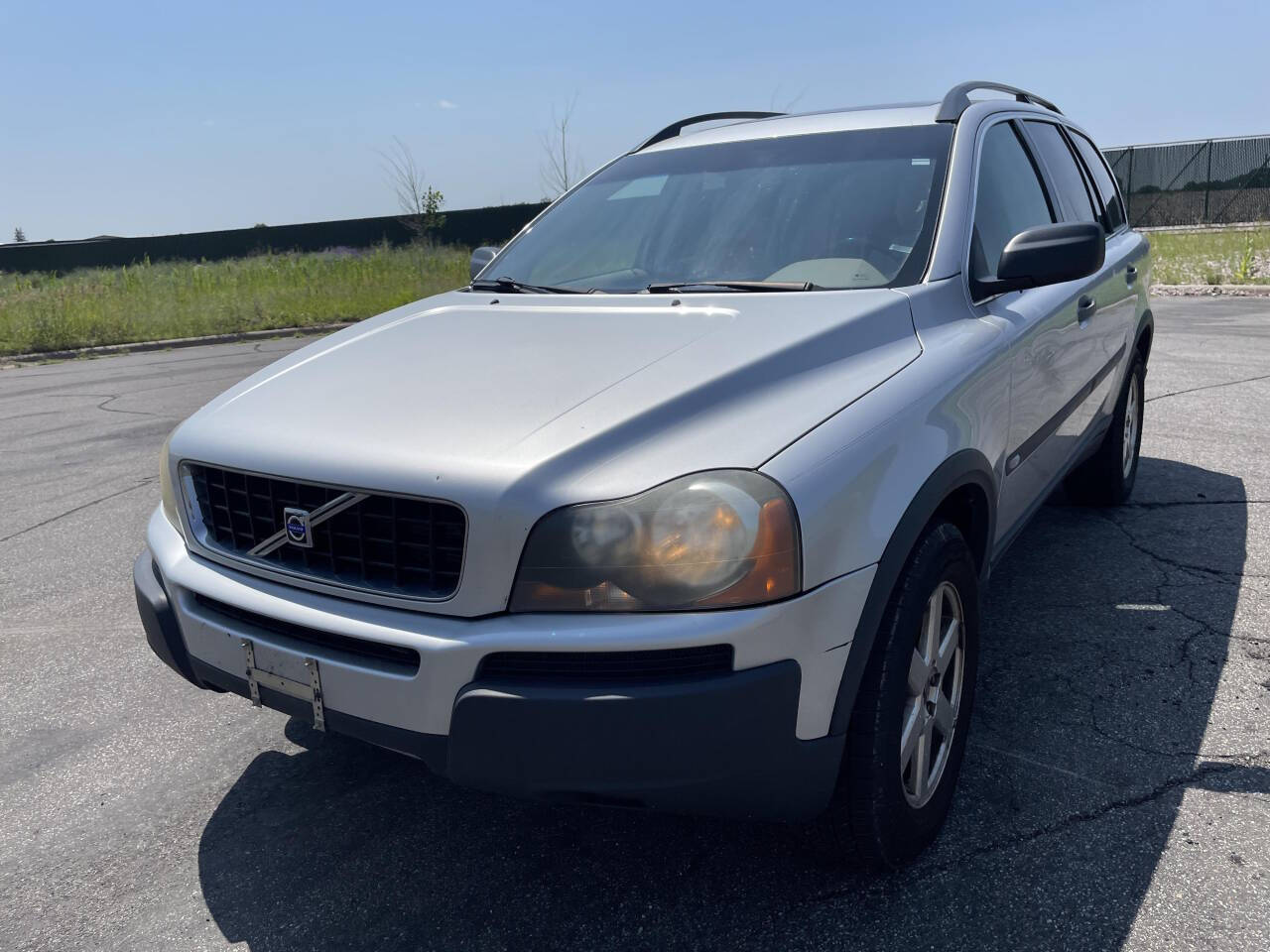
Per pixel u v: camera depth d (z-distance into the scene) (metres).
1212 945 2.08
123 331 14.98
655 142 4.08
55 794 2.86
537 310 2.88
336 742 3.12
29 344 13.95
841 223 3.02
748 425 2.09
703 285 2.89
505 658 1.95
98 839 2.65
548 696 1.90
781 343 2.35
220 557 2.38
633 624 1.89
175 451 2.48
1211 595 3.80
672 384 2.18
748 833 2.54
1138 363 4.85
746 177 3.35
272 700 2.28
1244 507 4.79
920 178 3.08
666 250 3.21
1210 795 2.58
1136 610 3.71
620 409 2.10
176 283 19.80
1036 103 4.27
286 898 2.39
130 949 2.24
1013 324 2.98
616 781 1.91
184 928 2.30
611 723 1.88
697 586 1.89
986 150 3.33
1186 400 7.18
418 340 2.75
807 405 2.19
